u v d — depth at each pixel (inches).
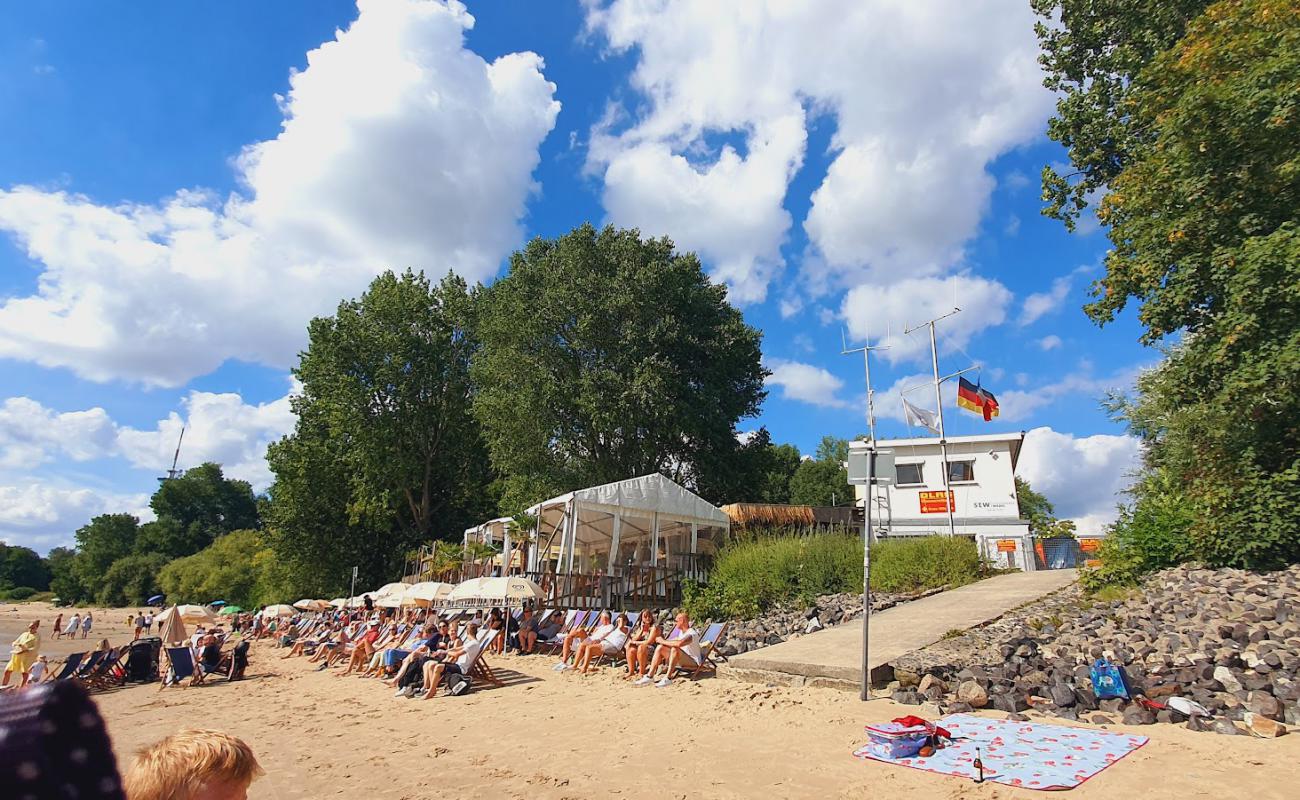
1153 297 524.1
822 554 703.7
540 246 1456.7
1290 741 259.9
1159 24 706.2
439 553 1259.8
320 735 407.5
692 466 1403.8
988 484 1375.5
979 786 242.8
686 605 725.3
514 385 1336.1
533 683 529.3
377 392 1680.6
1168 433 664.4
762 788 261.1
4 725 36.5
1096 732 285.3
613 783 280.1
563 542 788.6
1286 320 428.1
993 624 462.0
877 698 367.2
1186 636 365.4
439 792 283.3
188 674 666.2
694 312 1416.1
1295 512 431.5
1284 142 448.5
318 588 1812.3
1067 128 805.9
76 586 3843.5
